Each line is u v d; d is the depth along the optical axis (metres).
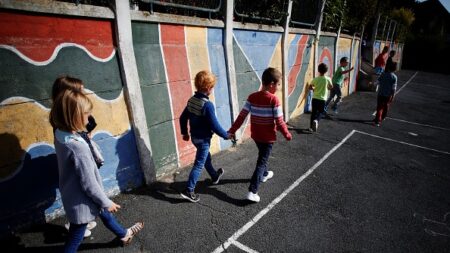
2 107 2.75
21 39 2.81
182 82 4.65
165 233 3.33
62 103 2.13
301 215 3.90
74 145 2.19
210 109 3.55
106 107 3.62
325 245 3.36
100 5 3.61
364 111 10.14
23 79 2.87
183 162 4.83
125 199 3.87
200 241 3.25
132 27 3.82
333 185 4.79
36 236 3.05
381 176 5.27
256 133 3.90
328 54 10.20
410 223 3.92
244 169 5.05
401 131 8.18
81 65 3.31
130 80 3.79
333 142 6.82
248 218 3.73
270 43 6.78
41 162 3.10
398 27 22.94
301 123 8.09
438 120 9.87
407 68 30.56
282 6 6.89
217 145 5.61
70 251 2.47
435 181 5.24
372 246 3.42
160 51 4.26
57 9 2.98
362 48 16.91
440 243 3.57
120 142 3.83
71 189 2.32
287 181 4.81
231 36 5.49
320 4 8.59
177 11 4.88
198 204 3.93
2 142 2.79
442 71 28.55
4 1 2.60
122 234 2.96
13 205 2.96
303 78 8.63
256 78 6.48
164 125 4.43
